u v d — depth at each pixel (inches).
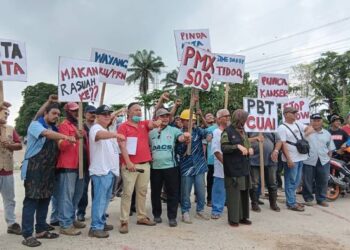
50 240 226.8
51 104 226.1
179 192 277.7
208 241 228.1
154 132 264.4
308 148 309.6
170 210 261.6
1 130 231.5
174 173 262.2
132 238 233.0
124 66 333.7
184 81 271.6
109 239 230.4
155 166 263.6
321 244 224.4
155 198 270.5
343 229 255.8
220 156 277.0
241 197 266.7
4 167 234.2
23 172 218.8
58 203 241.3
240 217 266.4
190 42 330.3
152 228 256.4
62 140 223.3
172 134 265.3
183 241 227.8
